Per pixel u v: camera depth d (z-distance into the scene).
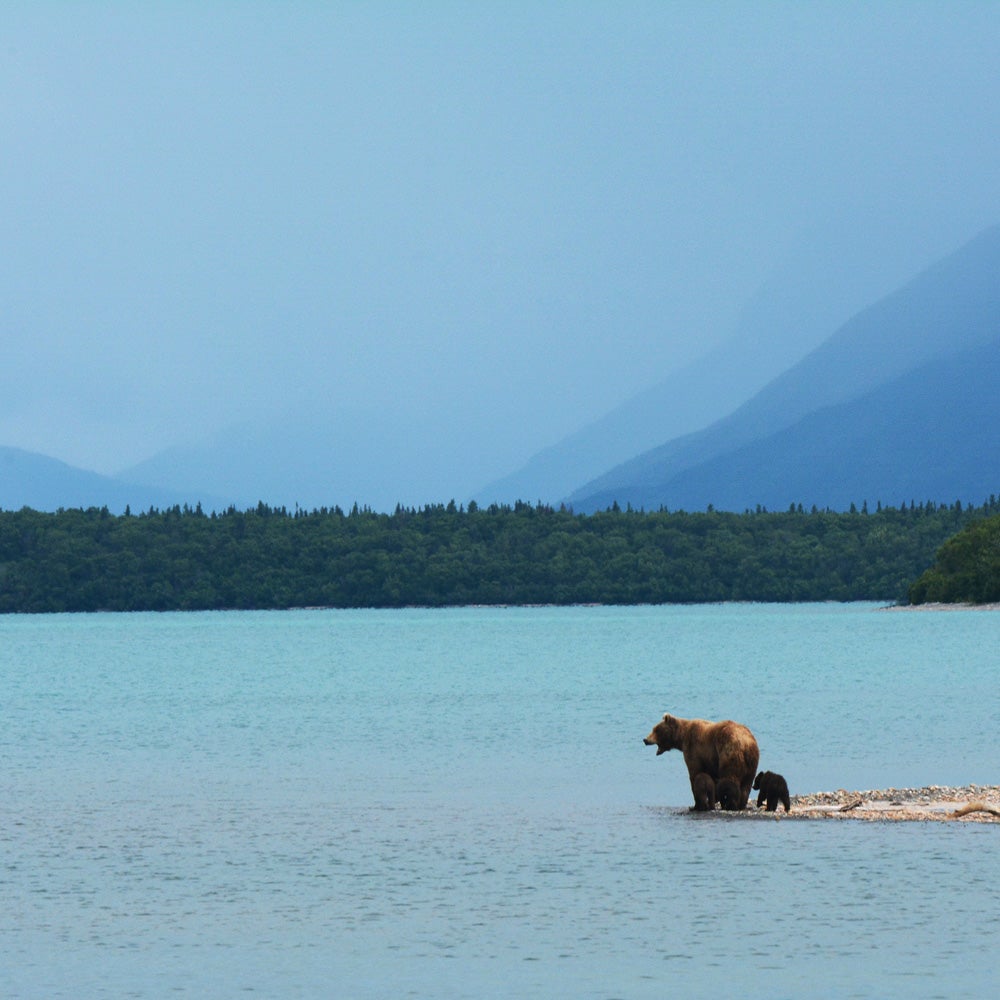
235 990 92.00
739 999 89.25
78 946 101.81
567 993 91.06
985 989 90.19
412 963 97.50
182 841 142.25
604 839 140.00
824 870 121.75
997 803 155.38
